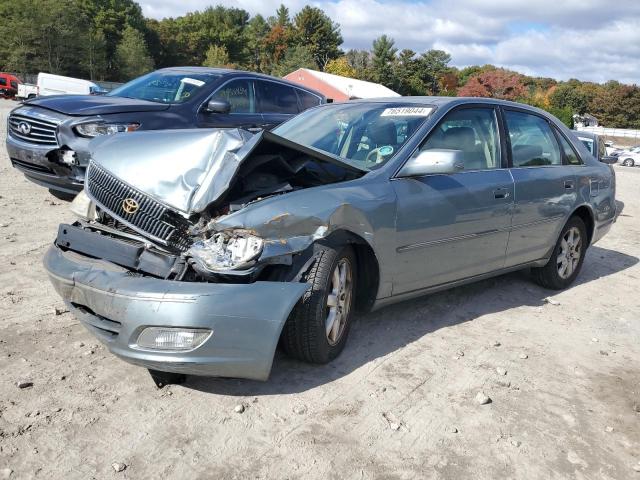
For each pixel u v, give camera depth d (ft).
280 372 11.24
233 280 9.71
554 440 9.82
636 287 19.53
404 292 13.07
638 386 12.04
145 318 9.24
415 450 9.25
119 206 10.71
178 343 9.27
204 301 9.21
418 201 12.70
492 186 14.62
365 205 11.54
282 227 10.07
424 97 15.60
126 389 10.32
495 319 15.16
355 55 348.79
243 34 362.53
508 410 10.67
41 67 217.77
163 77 26.11
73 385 10.31
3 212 21.61
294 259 10.54
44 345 11.64
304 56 298.35
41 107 21.58
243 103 25.90
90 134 20.58
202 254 9.62
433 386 11.28
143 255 10.02
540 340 14.06
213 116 24.21
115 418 9.46
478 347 13.26
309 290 10.53
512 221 15.34
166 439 9.03
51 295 14.15
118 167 11.08
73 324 12.68
